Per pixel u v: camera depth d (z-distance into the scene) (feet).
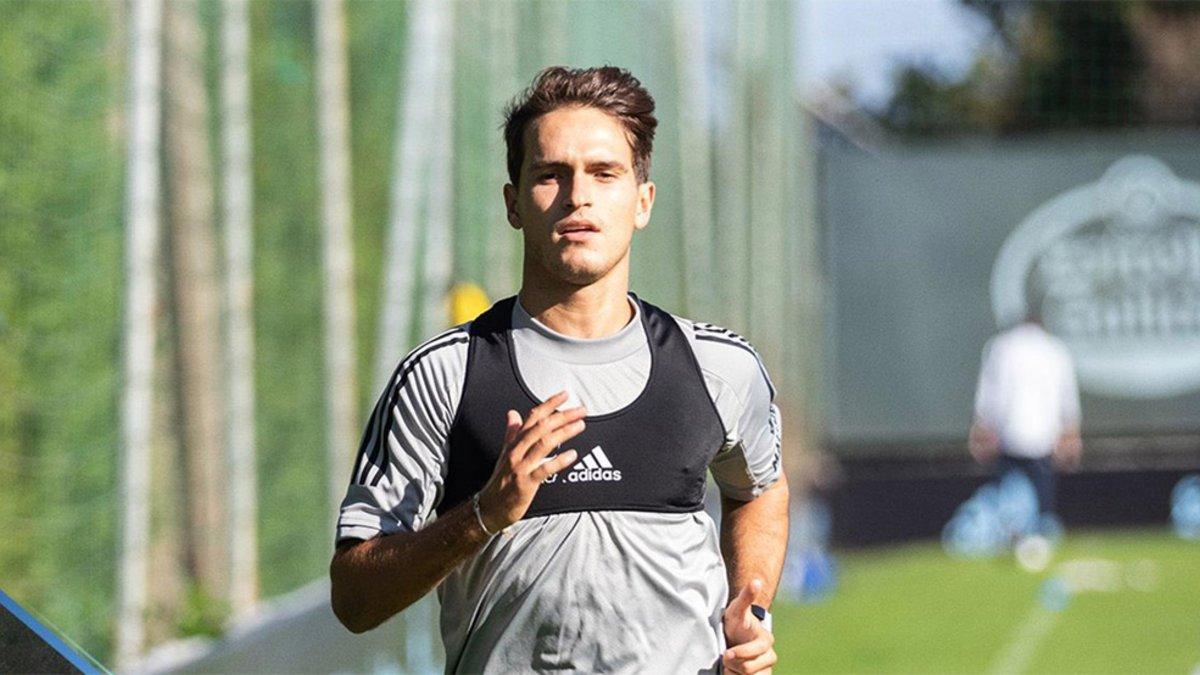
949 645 74.23
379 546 18.98
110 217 31.35
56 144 29.84
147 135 32.12
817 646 74.08
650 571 19.45
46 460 29.89
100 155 31.04
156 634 34.04
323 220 42.14
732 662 20.15
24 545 29.32
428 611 51.88
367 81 44.65
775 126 115.34
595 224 19.33
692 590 19.77
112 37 31.40
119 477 31.83
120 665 32.01
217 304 36.91
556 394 19.11
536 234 19.49
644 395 19.66
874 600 91.09
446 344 19.74
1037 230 127.95
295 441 40.91
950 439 127.24
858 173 128.36
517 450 18.17
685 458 19.69
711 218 91.20
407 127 46.93
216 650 35.37
